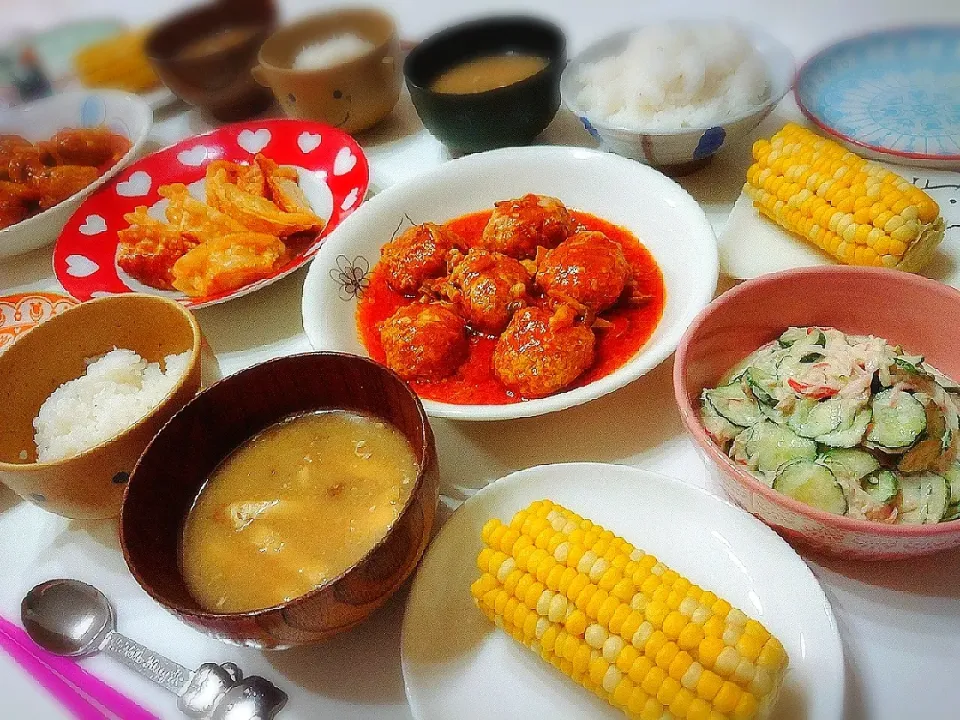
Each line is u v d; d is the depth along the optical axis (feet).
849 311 1.00
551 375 1.11
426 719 0.80
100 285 1.52
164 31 1.86
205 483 1.00
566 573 0.80
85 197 1.69
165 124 2.12
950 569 0.86
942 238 1.13
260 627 0.75
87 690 0.93
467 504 0.96
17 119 1.98
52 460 1.01
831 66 1.54
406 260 1.34
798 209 1.21
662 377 1.15
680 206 1.26
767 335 1.04
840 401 0.88
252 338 1.40
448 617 0.89
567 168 1.42
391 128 1.88
